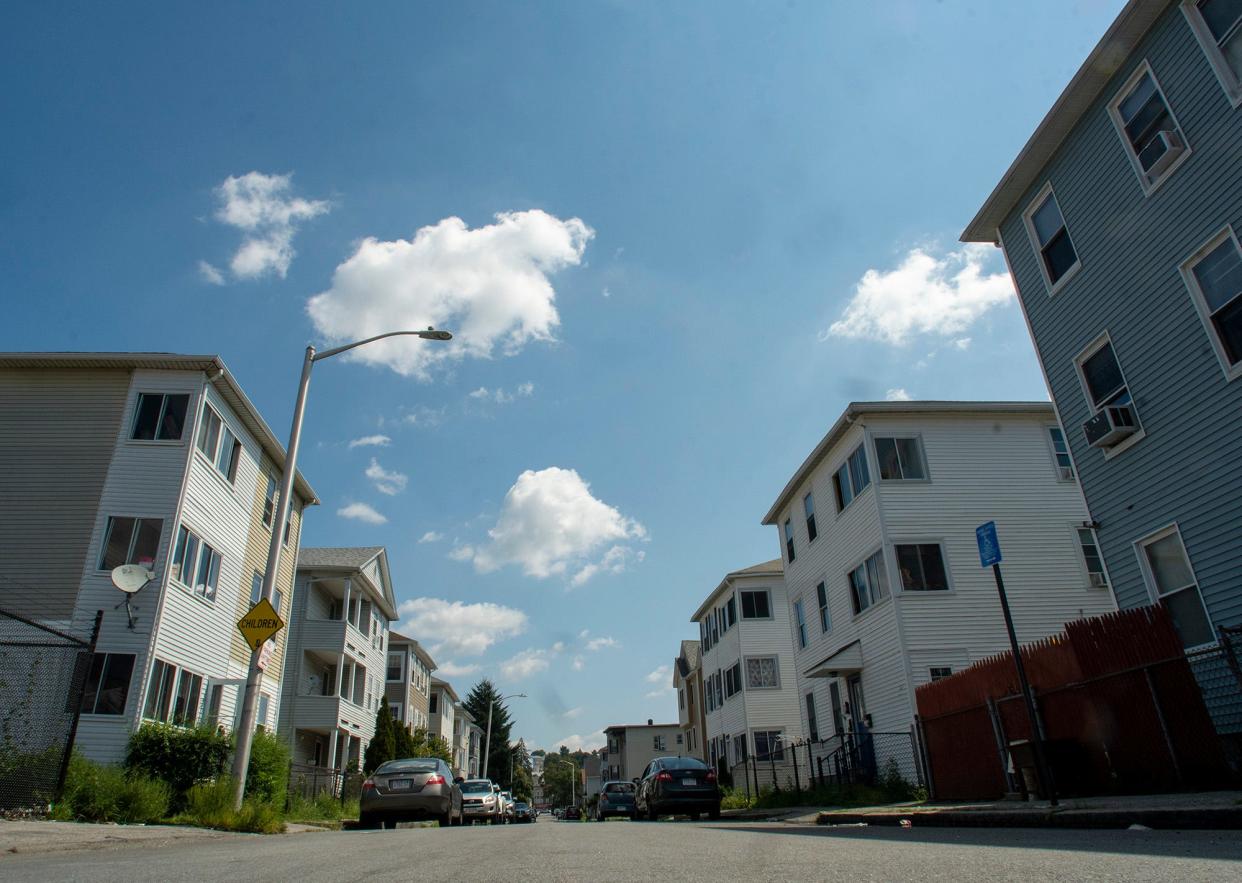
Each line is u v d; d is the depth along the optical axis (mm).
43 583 18844
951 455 22422
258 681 13953
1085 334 15070
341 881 4324
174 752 16828
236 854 6660
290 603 28391
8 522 19328
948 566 21359
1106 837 6031
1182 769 10023
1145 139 13742
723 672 39219
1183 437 13047
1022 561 21562
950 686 15094
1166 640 10344
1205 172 12555
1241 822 6297
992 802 12328
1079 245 15180
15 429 20109
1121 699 10945
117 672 18375
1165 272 13320
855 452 23281
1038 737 8914
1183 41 12844
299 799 19375
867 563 22562
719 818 20359
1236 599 12109
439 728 62938
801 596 27906
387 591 40031
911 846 6074
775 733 34656
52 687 14195
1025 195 16609
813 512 26859
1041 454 22672
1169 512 13305
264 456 25703
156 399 20656
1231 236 12211
